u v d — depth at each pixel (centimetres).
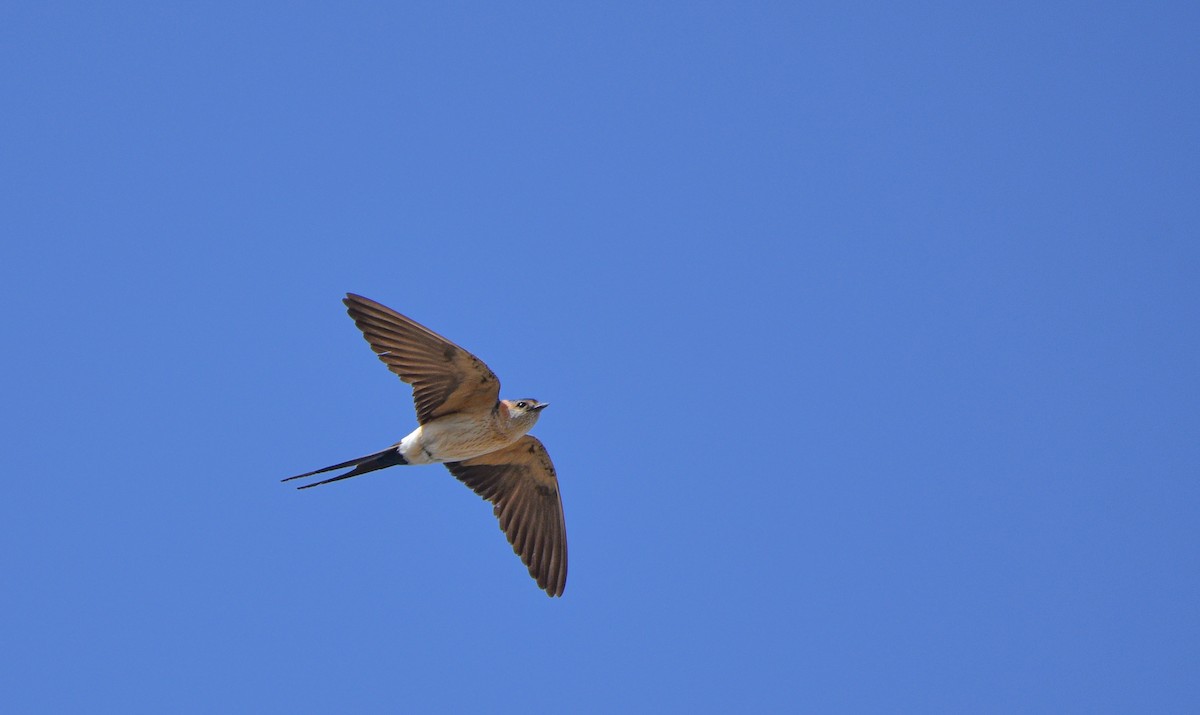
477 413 1587
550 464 1734
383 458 1608
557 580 1741
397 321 1519
